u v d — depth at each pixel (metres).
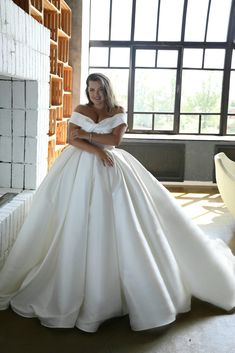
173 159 6.90
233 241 4.06
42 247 2.56
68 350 2.11
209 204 5.63
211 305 2.67
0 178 3.27
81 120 2.57
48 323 2.30
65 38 5.65
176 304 2.47
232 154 6.84
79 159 2.52
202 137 7.09
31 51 2.90
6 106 3.14
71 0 6.08
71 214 2.37
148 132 7.31
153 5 6.91
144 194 2.49
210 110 7.27
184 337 2.27
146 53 7.11
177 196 6.09
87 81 2.57
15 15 2.52
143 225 2.44
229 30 6.93
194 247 2.63
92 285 2.30
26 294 2.45
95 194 2.38
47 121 3.45
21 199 2.98
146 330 2.32
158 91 7.21
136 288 2.29
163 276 2.44
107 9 6.95
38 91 3.12
